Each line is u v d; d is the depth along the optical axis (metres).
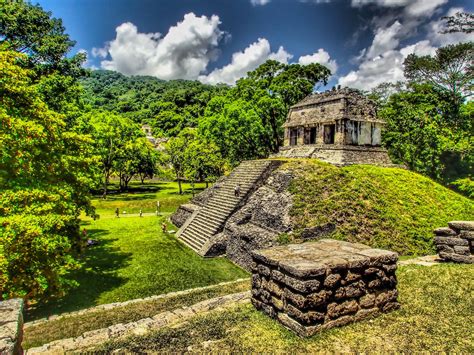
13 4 20.12
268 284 6.12
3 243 7.96
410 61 37.59
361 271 5.82
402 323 5.61
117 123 40.03
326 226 14.66
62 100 19.84
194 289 11.00
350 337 5.16
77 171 12.68
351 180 18.27
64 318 9.02
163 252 17.50
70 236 12.10
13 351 2.96
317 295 5.25
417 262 10.11
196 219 21.67
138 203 33.78
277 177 19.47
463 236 9.52
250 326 5.69
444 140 29.95
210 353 4.91
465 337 5.14
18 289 8.33
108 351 5.14
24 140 9.56
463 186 28.19
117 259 16.20
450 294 6.86
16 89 10.11
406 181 20.52
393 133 33.62
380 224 15.38
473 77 34.53
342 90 25.36
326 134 26.12
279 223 15.36
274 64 37.69
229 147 37.56
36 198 9.40
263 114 35.56
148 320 6.75
